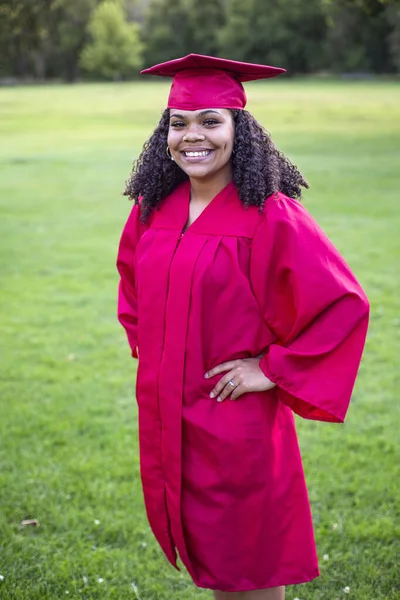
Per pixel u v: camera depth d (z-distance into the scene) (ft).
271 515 8.07
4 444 14.29
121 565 10.71
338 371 7.71
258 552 8.09
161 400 8.00
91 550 11.07
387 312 22.27
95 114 119.03
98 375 17.98
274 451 8.06
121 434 14.78
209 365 7.89
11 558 10.85
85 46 260.01
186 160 7.92
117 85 245.86
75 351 19.72
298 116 107.96
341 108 124.67
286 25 277.44
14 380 17.66
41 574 10.53
